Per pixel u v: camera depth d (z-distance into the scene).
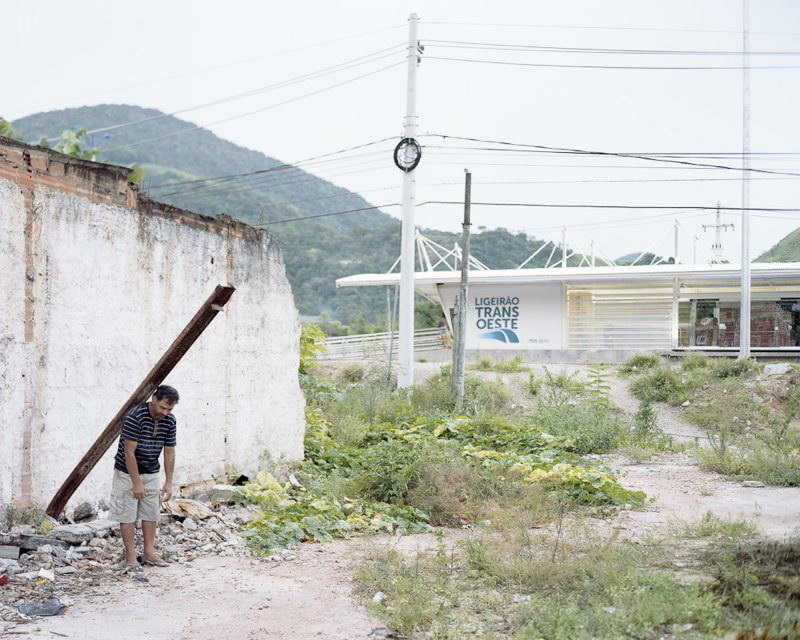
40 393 7.86
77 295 8.34
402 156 25.23
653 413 21.75
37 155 7.86
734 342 33.69
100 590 6.68
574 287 34.41
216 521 9.40
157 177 186.50
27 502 7.70
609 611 5.80
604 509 10.91
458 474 11.27
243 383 11.45
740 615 5.41
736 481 14.34
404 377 24.73
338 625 5.93
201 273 10.50
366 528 9.68
